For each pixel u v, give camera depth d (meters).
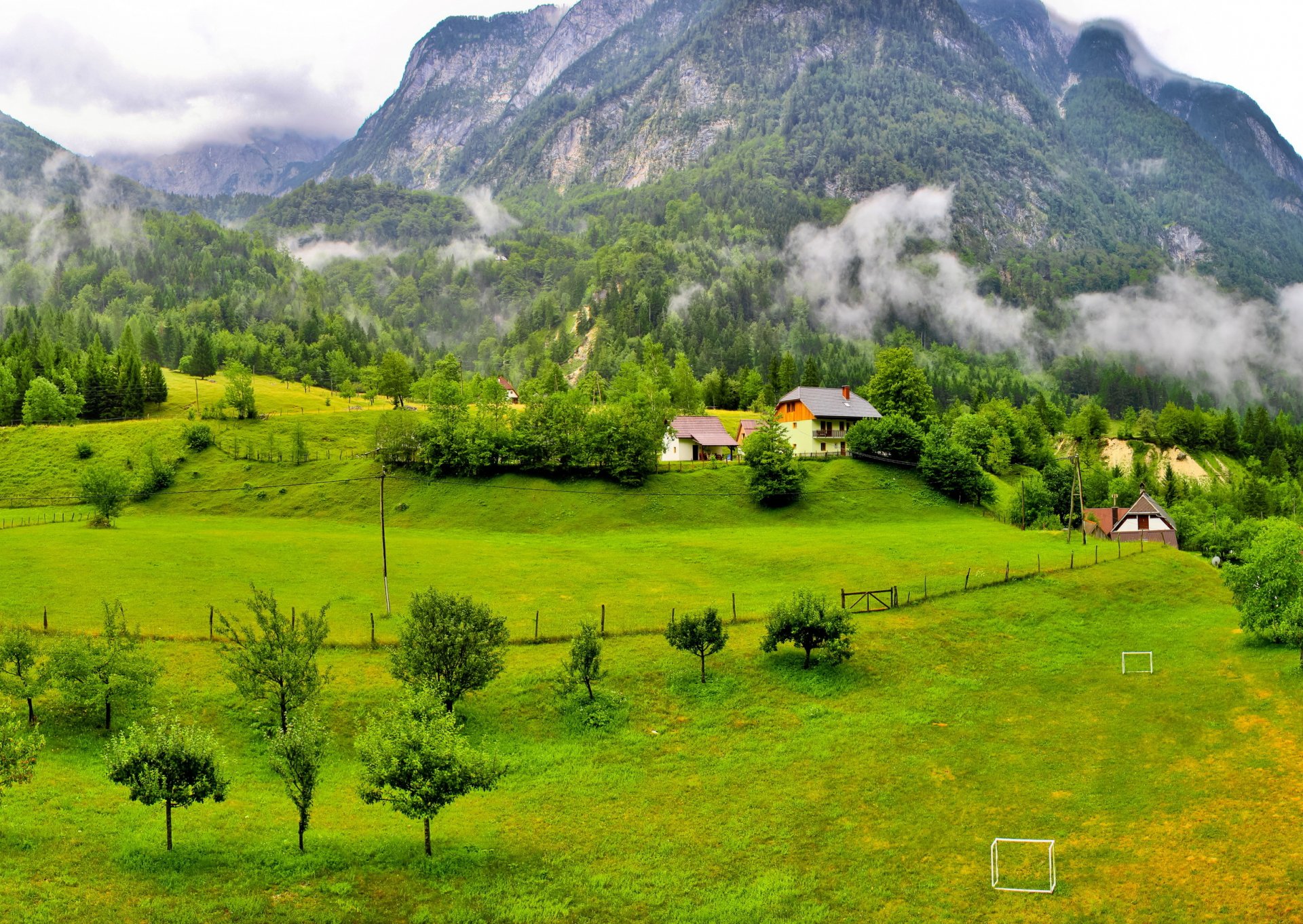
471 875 42.94
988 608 82.38
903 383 180.88
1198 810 48.50
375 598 81.38
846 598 84.50
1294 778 50.66
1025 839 46.94
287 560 93.50
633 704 64.06
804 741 59.50
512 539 113.38
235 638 56.16
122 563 87.06
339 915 38.47
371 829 47.19
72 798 45.88
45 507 132.75
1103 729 60.19
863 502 132.50
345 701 60.59
